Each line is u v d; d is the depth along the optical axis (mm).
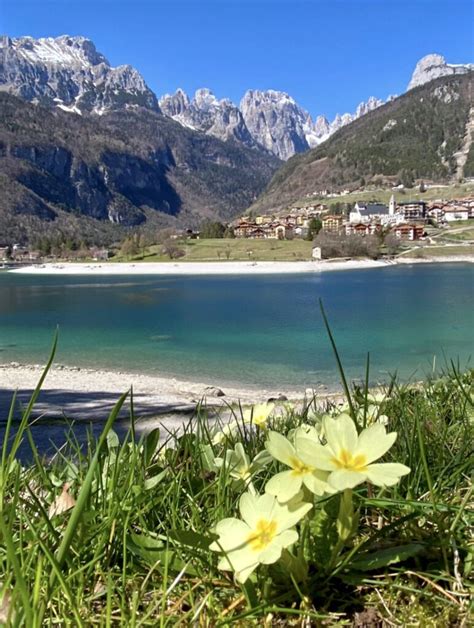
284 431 2199
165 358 21328
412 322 30797
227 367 18781
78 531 1258
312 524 1158
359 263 118000
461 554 1199
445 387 3363
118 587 1145
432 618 1030
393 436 933
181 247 146750
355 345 23094
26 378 14812
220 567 935
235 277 96500
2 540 1232
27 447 4059
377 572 1154
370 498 1312
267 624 1018
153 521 1431
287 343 24578
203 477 1663
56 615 1049
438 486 1542
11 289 76625
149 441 1721
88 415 6258
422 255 129125
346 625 1029
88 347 24984
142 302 52156
